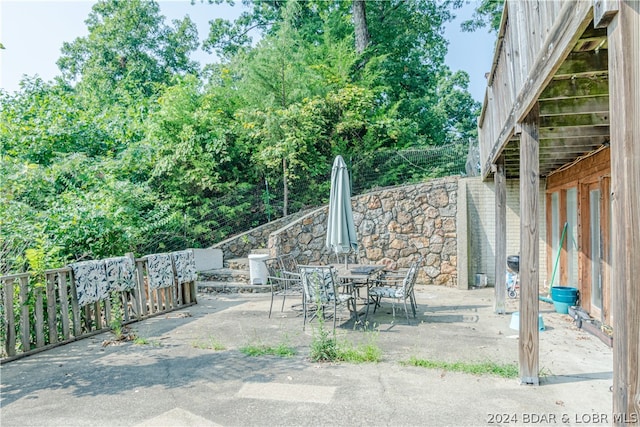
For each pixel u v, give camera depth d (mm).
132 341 5258
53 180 7652
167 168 10148
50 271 5094
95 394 3602
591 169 5754
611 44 1679
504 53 4355
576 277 7238
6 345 4562
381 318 6254
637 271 1637
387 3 17188
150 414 3195
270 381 3812
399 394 3473
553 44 2396
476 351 4578
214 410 3238
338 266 6953
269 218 11328
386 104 15141
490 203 9070
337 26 16000
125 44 19578
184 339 5301
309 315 6543
